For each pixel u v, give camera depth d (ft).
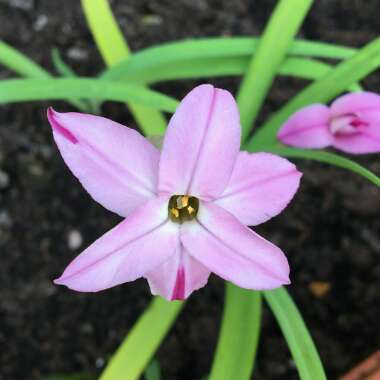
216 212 0.24
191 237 0.25
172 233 0.24
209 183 0.23
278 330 0.45
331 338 0.44
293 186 0.24
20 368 0.44
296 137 0.32
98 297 0.46
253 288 0.23
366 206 0.47
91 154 0.23
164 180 0.23
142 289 0.46
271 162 0.24
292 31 0.40
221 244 0.24
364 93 0.31
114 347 0.44
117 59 0.41
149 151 0.24
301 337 0.31
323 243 0.47
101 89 0.35
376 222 0.47
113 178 0.23
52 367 0.44
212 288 0.45
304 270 0.46
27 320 0.45
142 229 0.23
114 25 0.41
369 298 0.45
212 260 0.24
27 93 0.35
